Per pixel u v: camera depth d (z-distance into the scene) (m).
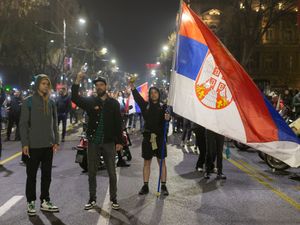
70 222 6.38
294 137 6.80
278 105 15.03
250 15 33.16
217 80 7.02
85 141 10.12
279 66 67.56
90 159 7.09
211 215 6.76
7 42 39.94
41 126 6.77
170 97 7.36
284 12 32.09
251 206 7.32
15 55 44.84
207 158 9.62
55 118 7.04
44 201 6.95
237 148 14.91
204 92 7.08
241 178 9.71
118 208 7.04
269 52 67.75
